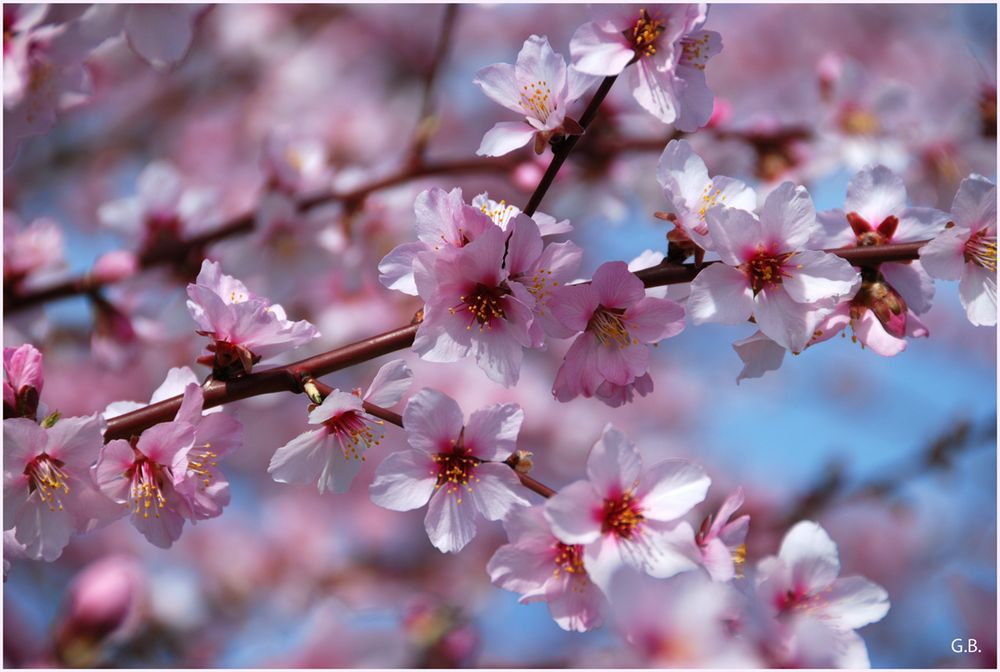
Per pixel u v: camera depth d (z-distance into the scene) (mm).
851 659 736
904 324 738
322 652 767
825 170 961
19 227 917
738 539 735
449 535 728
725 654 707
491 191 1157
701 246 730
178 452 729
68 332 1130
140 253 930
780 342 730
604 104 962
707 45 758
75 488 734
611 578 712
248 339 738
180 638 956
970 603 888
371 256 957
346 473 740
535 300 727
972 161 971
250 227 939
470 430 730
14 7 811
